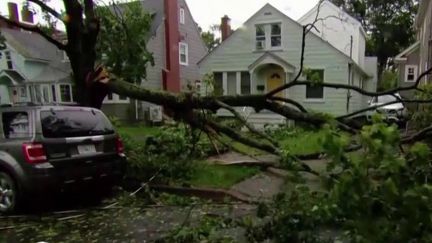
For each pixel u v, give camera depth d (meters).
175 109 5.79
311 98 16.52
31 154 4.67
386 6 32.28
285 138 10.65
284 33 16.88
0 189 4.96
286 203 3.31
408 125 9.52
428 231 1.68
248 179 6.51
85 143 5.21
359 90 4.80
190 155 7.07
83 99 6.77
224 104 5.26
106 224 4.55
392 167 1.61
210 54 18.70
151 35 19.64
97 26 6.86
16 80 23.06
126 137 8.30
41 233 4.26
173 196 5.71
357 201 1.68
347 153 1.81
